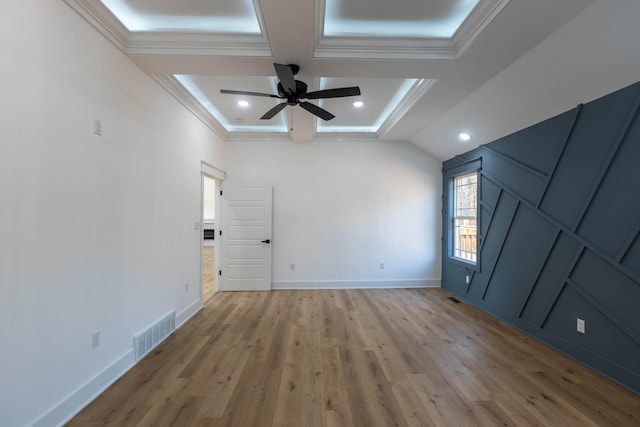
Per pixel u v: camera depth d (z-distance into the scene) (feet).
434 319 11.94
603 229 7.77
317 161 16.94
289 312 12.73
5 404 4.74
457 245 16.35
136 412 6.21
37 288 5.29
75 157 6.16
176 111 10.79
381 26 7.83
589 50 6.91
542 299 9.84
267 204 16.51
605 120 7.73
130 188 8.07
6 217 4.75
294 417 6.10
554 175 9.44
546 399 6.73
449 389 7.11
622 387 7.20
